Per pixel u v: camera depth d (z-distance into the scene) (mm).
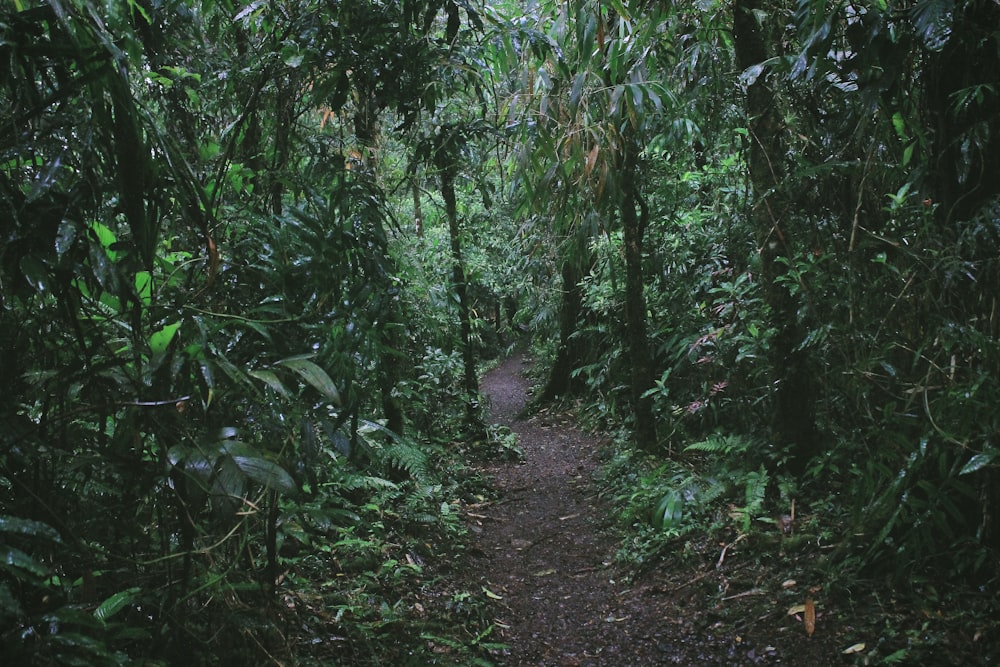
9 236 1394
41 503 1500
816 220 3980
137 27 2303
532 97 4090
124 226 1961
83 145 1438
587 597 3994
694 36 4477
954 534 3047
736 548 3928
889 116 2945
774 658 3000
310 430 1901
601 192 4355
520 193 5051
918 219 3070
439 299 5500
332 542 3764
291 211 2031
